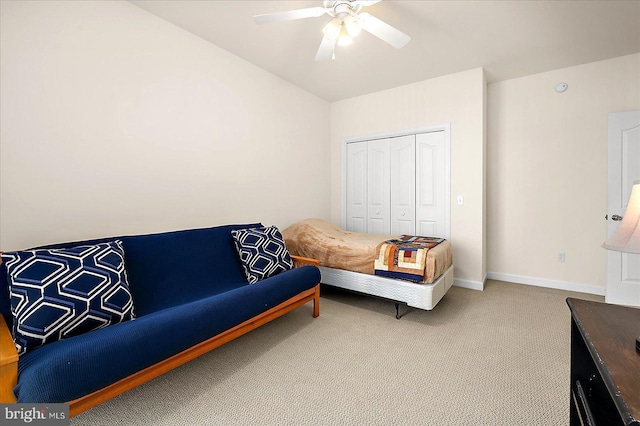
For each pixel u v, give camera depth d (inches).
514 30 98.7
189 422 55.1
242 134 121.3
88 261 60.9
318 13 76.8
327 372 70.9
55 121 72.5
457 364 73.7
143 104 89.6
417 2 84.2
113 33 82.6
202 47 105.5
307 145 158.4
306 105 157.0
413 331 92.5
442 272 110.2
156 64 92.4
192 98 102.7
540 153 134.9
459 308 110.9
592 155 124.5
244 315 72.8
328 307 114.3
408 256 101.5
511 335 88.7
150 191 92.0
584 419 39.3
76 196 76.4
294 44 109.3
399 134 152.9
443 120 139.6
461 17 91.5
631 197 40.2
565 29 98.2
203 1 85.4
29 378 41.6
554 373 69.3
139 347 51.9
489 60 121.2
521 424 53.8
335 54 116.2
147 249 79.0
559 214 132.0
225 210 115.2
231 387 65.4
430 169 145.6
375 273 107.4
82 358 45.4
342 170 174.9
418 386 65.2
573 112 127.4
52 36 71.7
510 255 143.9
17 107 66.9
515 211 141.5
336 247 118.9
